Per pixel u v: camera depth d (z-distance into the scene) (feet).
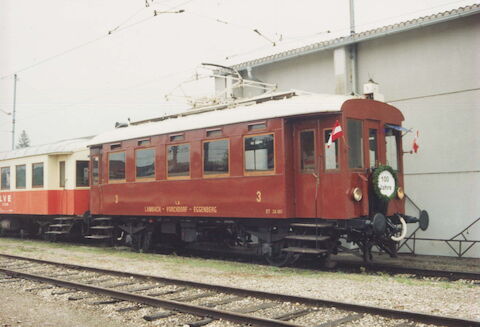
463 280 31.27
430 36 44.73
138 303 25.77
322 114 34.91
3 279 34.14
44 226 66.08
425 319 20.43
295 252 36.73
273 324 20.38
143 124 50.60
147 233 50.26
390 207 36.70
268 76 57.47
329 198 34.68
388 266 37.04
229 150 39.75
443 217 43.93
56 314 24.09
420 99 45.39
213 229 44.27
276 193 36.32
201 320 22.12
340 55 49.37
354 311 22.54
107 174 52.31
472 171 42.34
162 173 45.60
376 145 36.99
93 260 44.06
